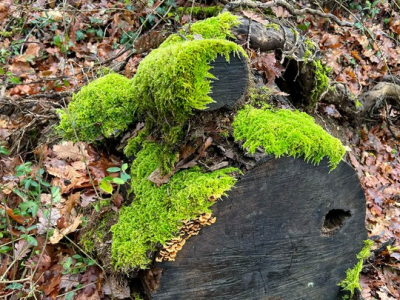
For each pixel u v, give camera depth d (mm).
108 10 1747
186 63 703
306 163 779
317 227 854
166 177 781
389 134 1705
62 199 1014
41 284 892
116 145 1068
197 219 730
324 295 934
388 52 1987
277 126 772
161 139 878
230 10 1246
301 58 1258
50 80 1373
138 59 1477
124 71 1378
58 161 1092
